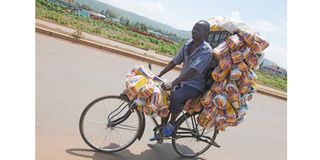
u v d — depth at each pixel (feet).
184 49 13.76
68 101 17.56
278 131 22.70
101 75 23.75
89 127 14.97
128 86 12.85
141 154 14.28
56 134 13.98
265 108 29.50
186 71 12.81
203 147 16.15
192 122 14.43
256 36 12.69
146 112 13.03
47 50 26.17
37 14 38.93
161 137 13.79
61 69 22.45
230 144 17.95
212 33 13.88
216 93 13.29
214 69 13.11
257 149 18.24
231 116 13.42
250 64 12.87
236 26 12.74
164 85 12.75
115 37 41.60
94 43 31.96
